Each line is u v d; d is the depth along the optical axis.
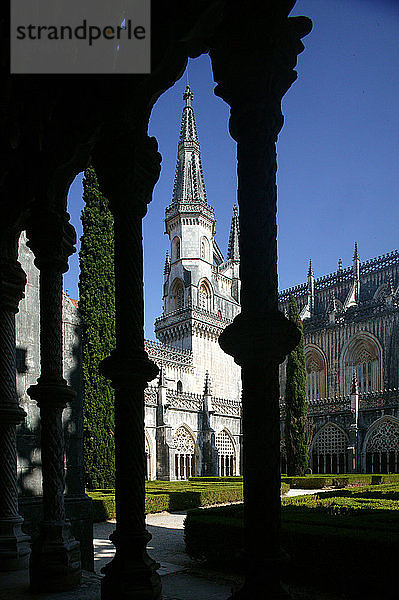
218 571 11.64
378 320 65.44
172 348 67.31
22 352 11.48
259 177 4.69
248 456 4.43
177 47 5.78
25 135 8.34
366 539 9.63
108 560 12.61
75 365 12.35
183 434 53.16
